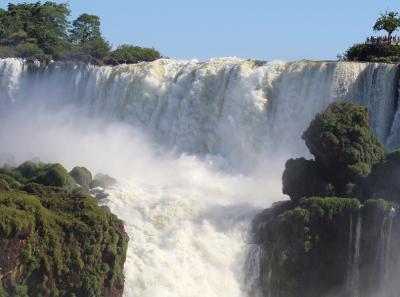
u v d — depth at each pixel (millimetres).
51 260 83312
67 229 85062
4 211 82375
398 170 91688
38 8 186125
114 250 86312
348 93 109375
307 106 112000
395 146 104312
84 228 85125
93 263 84688
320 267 88812
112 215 89250
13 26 179625
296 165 95812
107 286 85312
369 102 107688
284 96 113750
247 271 91750
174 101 122938
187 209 98438
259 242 93312
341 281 88625
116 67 131250
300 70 113250
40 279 82812
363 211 87312
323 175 95062
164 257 90875
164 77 126000
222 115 117812
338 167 94062
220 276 91000
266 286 90062
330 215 88625
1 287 81188
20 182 97750
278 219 90562
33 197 86625
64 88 136750
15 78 142625
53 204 87750
